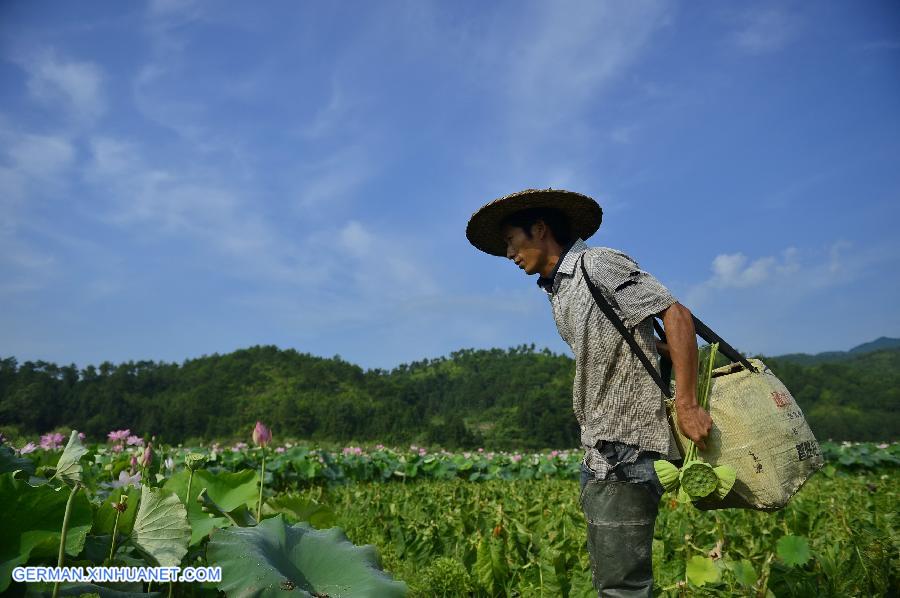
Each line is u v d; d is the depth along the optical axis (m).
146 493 2.32
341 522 5.70
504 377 151.75
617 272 2.40
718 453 2.26
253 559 2.12
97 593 1.90
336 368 156.12
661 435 2.36
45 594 1.81
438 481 13.34
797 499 5.25
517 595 3.69
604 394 2.42
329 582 2.30
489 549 3.69
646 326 2.41
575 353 2.55
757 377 2.35
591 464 2.44
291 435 108.12
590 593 3.25
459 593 3.75
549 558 3.40
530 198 2.75
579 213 2.84
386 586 2.25
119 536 2.47
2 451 2.80
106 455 7.23
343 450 15.55
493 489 8.95
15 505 1.82
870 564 3.50
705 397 2.35
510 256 2.89
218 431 113.75
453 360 197.88
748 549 3.87
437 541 4.50
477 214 2.92
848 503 6.09
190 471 3.07
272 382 140.75
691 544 3.75
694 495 2.18
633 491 2.37
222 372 143.25
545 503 5.94
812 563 3.55
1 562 1.79
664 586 3.43
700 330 2.48
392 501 6.91
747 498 2.25
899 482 8.68
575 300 2.51
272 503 3.71
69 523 1.94
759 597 3.10
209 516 3.00
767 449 2.24
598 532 2.41
